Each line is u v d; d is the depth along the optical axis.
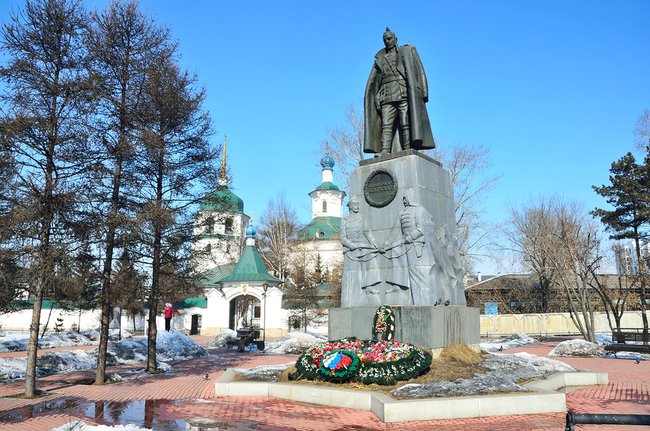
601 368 17.78
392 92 15.18
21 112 13.02
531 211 47.50
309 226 67.50
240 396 12.22
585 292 29.45
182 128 18.25
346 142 33.69
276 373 13.29
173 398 12.52
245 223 61.75
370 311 13.45
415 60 15.40
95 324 52.53
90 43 15.10
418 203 13.74
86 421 9.84
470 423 9.21
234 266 52.47
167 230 17.86
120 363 22.25
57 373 18.81
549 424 9.14
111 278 16.12
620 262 42.09
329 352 11.84
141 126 16.41
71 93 13.87
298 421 9.49
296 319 47.69
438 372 11.38
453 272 14.35
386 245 13.94
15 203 12.93
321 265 60.59
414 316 12.65
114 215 14.51
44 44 13.88
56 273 13.53
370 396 10.30
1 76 13.41
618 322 27.64
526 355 15.10
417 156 14.07
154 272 17.94
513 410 9.86
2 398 12.84
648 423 4.35
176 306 52.09
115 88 15.97
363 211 14.63
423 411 9.48
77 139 13.79
